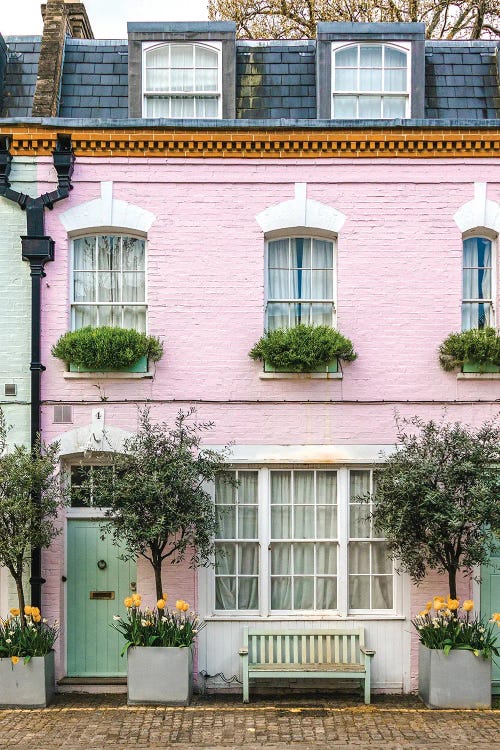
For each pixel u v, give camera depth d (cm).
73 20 1337
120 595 1088
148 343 1056
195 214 1091
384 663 1055
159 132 1084
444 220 1091
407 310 1087
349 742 852
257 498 1088
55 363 1073
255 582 1082
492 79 1177
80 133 1079
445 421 1073
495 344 1048
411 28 1134
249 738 864
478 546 940
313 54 1192
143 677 974
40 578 1045
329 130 1086
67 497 1012
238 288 1088
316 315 1118
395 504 962
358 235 1091
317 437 1074
